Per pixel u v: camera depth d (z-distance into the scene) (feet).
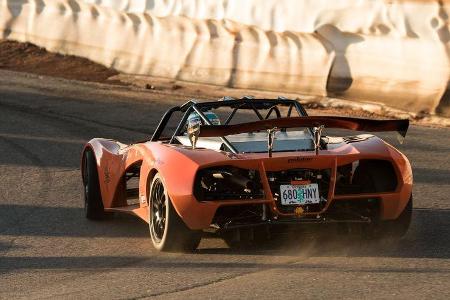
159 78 164.25
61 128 134.10
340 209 66.39
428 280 54.60
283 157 61.77
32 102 154.40
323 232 69.00
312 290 53.21
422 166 104.94
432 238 67.67
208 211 61.21
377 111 137.18
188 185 61.26
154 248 68.08
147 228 77.05
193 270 60.08
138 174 81.61
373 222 64.95
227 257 63.21
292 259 61.82
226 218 64.28
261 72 150.30
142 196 69.00
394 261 60.18
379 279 55.26
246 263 61.26
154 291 55.26
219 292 53.93
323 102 142.41
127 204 83.71
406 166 64.44
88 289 56.90
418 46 131.75
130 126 134.31
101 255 67.21
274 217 62.18
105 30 174.40
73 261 65.72
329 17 141.69
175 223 62.64
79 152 118.01
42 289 57.77
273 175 63.10
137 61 168.55
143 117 140.87
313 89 144.36
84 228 78.23
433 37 130.41
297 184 62.85
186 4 160.86
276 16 148.56
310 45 144.25
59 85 166.40
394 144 118.93
